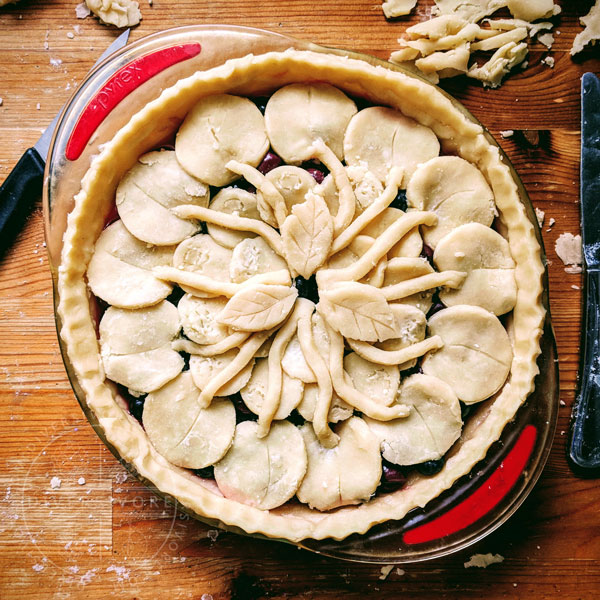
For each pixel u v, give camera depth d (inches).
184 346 18.3
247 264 18.3
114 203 18.7
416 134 18.7
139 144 18.5
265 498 18.2
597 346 19.6
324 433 18.1
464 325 18.4
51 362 20.0
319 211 18.0
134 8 19.9
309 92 18.7
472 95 20.0
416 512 18.6
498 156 18.5
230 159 18.5
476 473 18.5
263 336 18.1
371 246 18.2
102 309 18.7
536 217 19.0
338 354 18.1
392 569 19.9
